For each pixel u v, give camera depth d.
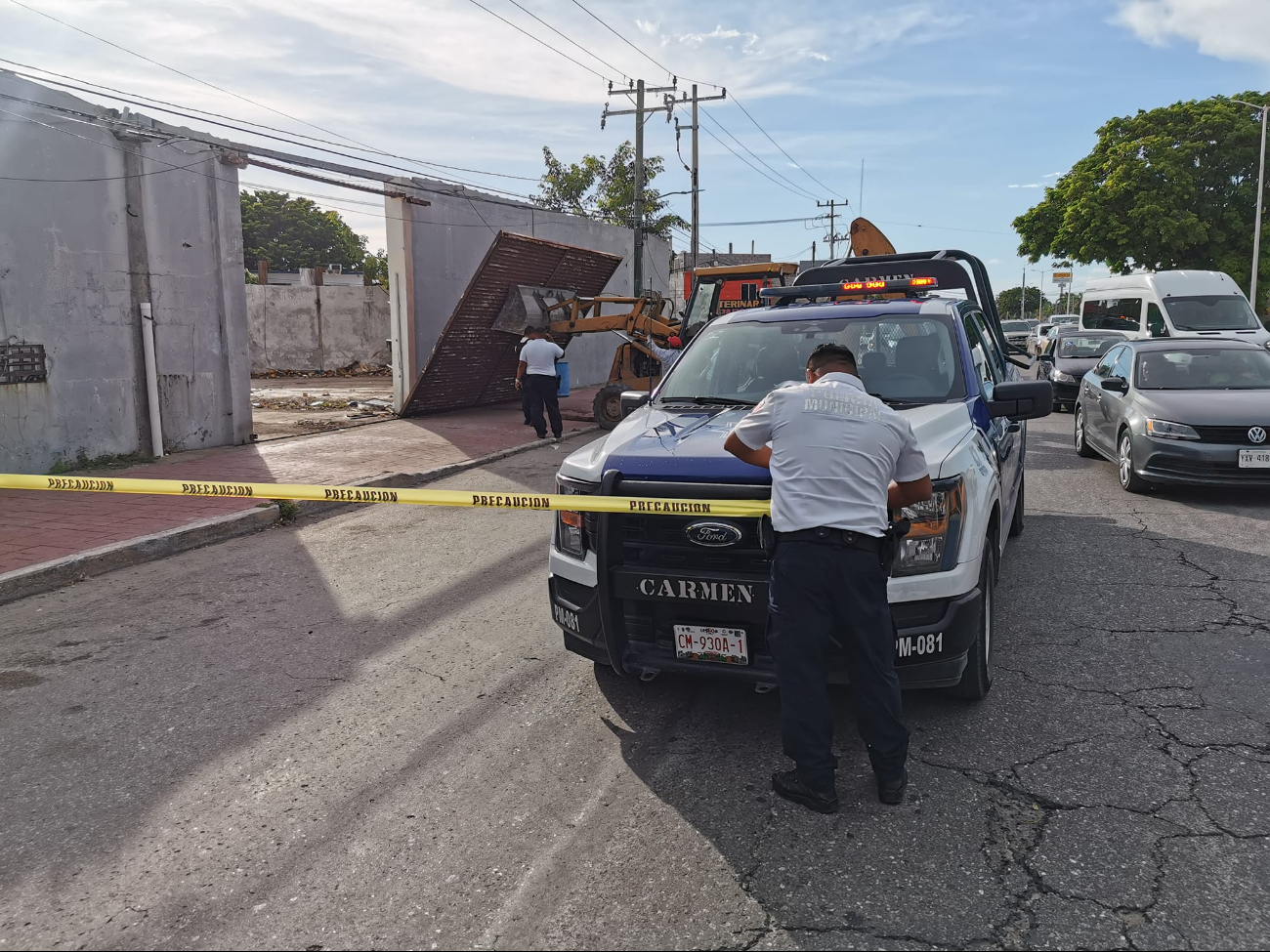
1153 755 3.55
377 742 3.86
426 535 7.76
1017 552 6.59
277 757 3.75
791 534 3.12
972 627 3.64
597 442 4.25
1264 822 3.06
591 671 4.61
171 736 3.96
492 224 19.05
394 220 16.27
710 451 3.71
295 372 27.61
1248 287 36.59
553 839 3.09
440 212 17.22
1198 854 2.88
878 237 12.35
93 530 7.43
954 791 3.33
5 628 5.50
